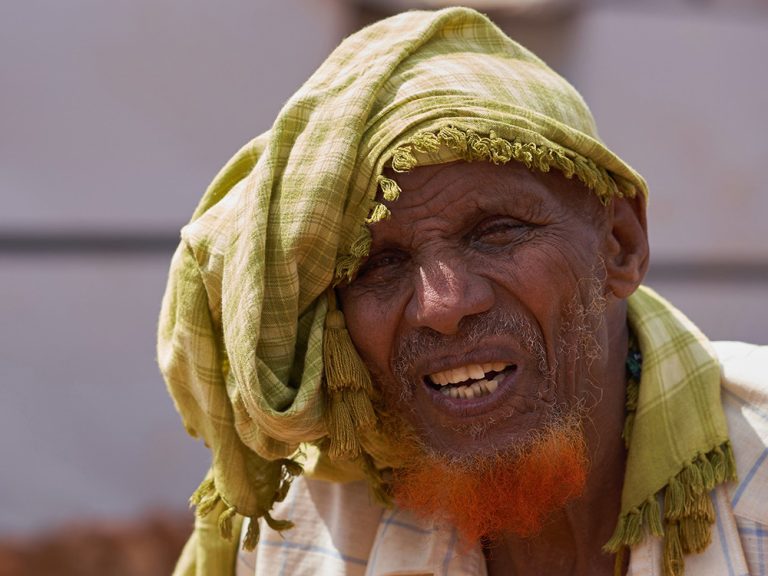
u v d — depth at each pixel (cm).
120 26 1156
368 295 455
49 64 1152
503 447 448
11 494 1188
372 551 516
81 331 1209
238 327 436
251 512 481
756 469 457
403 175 440
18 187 1164
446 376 454
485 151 430
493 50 486
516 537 496
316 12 1177
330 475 520
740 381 476
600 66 1195
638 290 520
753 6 1217
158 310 1223
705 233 1234
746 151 1220
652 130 1209
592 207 466
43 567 1163
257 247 436
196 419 504
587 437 475
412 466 478
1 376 1196
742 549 447
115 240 1194
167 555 1193
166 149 1184
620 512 473
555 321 451
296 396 439
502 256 446
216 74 1175
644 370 484
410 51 462
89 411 1216
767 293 1241
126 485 1220
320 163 438
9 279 1184
